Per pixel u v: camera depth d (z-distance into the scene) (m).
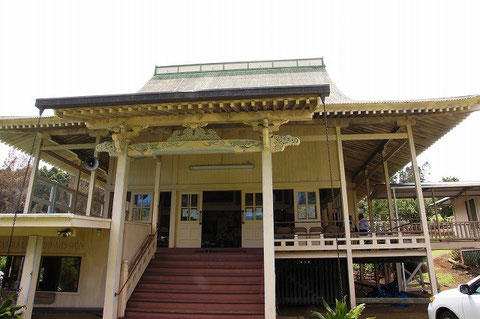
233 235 14.27
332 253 8.63
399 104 8.17
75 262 8.94
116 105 6.61
